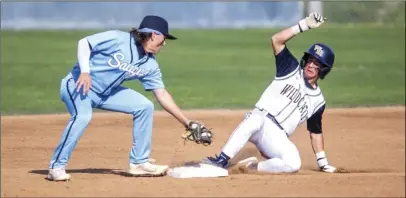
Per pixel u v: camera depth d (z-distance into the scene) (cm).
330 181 2000
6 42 7788
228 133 3120
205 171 2084
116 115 3544
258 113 2150
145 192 1875
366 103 4103
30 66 5984
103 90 2030
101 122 3366
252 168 2198
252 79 5291
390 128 3341
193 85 4953
